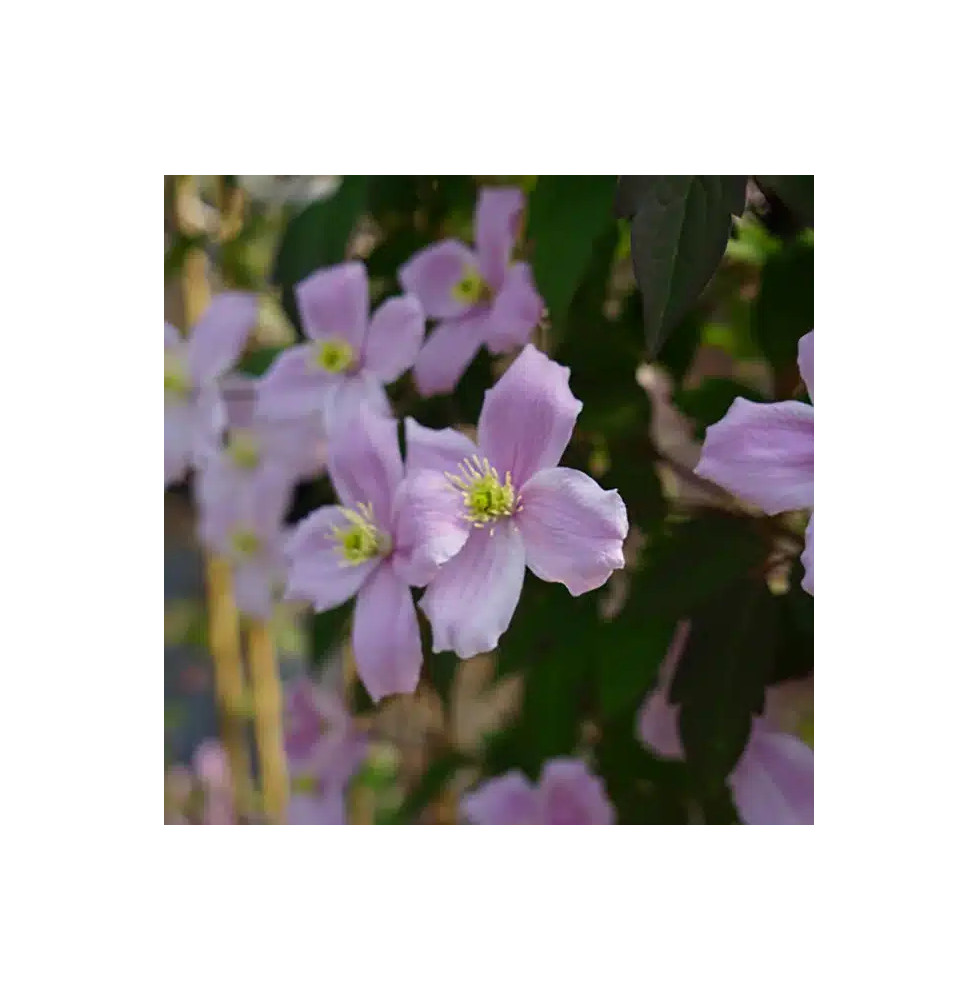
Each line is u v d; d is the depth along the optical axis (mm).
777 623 343
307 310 360
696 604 344
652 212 301
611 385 347
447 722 434
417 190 386
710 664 343
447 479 290
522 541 281
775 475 299
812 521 309
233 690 535
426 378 351
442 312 358
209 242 442
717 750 340
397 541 296
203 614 543
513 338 342
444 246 363
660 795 392
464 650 277
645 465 347
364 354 354
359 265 357
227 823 519
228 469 439
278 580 448
